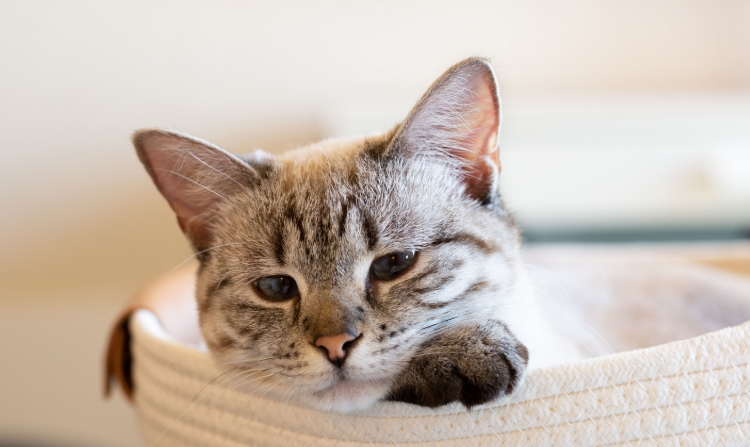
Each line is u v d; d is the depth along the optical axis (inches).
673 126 29.3
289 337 14.3
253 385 14.8
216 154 15.3
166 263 35.5
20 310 35.2
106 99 31.6
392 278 14.4
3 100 30.7
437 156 15.2
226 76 32.1
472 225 15.0
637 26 33.3
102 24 30.2
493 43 33.0
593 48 33.5
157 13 30.5
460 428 13.2
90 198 33.7
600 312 20.0
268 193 15.3
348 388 13.9
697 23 33.4
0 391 34.4
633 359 12.9
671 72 34.2
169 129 15.2
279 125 33.3
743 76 34.5
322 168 15.3
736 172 29.3
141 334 15.9
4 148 31.8
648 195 29.9
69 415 34.2
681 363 12.9
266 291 14.9
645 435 13.0
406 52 32.7
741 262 22.8
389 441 13.5
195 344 18.1
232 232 15.5
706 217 30.7
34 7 29.2
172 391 15.2
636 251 25.5
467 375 13.3
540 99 32.9
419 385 13.6
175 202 16.1
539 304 17.0
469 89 14.9
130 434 33.7
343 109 30.6
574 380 13.0
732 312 18.9
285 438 14.0
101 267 35.8
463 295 14.5
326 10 31.6
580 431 13.0
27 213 33.8
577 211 30.0
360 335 14.0
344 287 14.2
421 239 14.6
